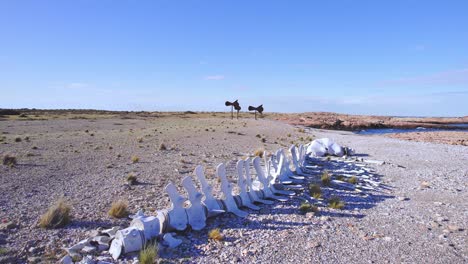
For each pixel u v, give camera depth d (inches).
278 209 315.6
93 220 265.0
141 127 1534.2
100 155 604.7
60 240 225.8
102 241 218.8
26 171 442.3
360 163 613.3
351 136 1352.1
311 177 473.1
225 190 302.4
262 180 358.0
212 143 863.1
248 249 222.1
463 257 215.3
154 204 312.8
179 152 673.6
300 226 269.7
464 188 417.7
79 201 314.3
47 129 1327.5
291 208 319.6
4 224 243.9
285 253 218.1
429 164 609.6
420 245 234.4
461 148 905.5
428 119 4574.3
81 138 925.8
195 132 1195.3
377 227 271.9
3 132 1124.5
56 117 2519.7
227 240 237.1
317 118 3533.5
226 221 277.3
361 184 435.2
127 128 1461.6
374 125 3230.8
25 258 198.8
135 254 207.5
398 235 253.8
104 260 197.9
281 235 248.7
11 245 214.4
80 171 454.6
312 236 248.5
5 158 488.1
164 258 205.6
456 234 257.0
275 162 445.1
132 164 519.8
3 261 192.1
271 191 366.9
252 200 329.4
